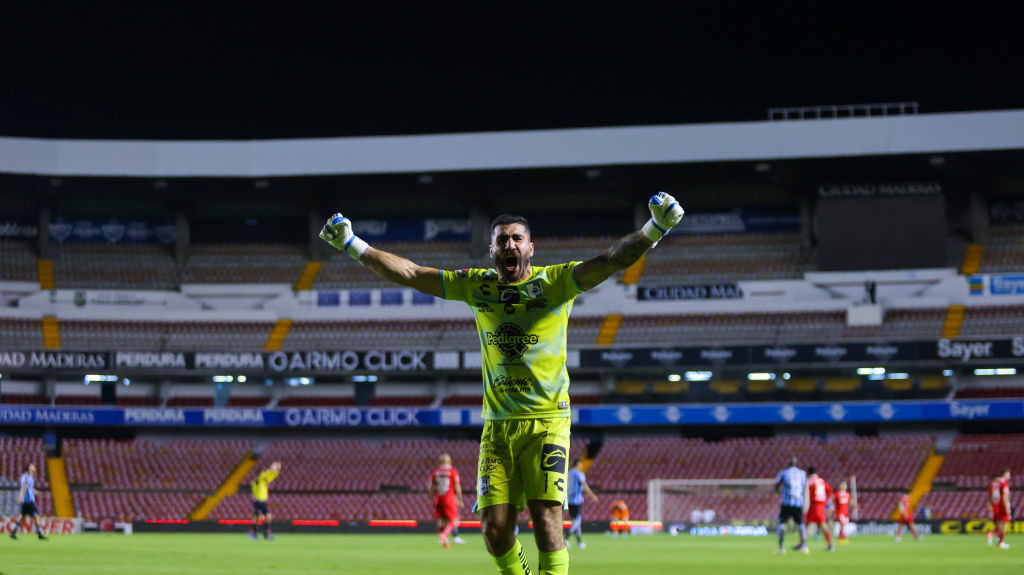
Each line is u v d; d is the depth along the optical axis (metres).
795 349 48.41
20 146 50.78
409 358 50.56
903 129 48.34
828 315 51.62
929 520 40.88
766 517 42.19
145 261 56.91
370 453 50.59
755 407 48.41
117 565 17.39
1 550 22.64
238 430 53.41
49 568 15.99
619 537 37.94
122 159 51.66
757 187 56.69
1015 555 22.70
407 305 54.97
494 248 6.93
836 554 23.45
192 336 53.50
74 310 53.62
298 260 57.97
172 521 43.94
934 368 48.84
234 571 16.05
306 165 51.88
